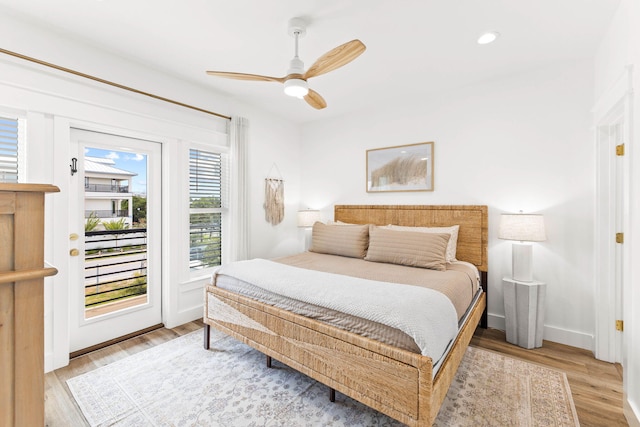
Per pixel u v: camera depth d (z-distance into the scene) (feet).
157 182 9.60
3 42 6.38
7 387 2.24
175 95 9.57
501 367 7.18
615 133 7.61
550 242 8.71
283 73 9.25
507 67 8.83
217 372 6.98
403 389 4.50
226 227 11.55
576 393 6.18
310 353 5.72
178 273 9.86
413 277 7.38
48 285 7.08
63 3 6.06
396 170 11.74
